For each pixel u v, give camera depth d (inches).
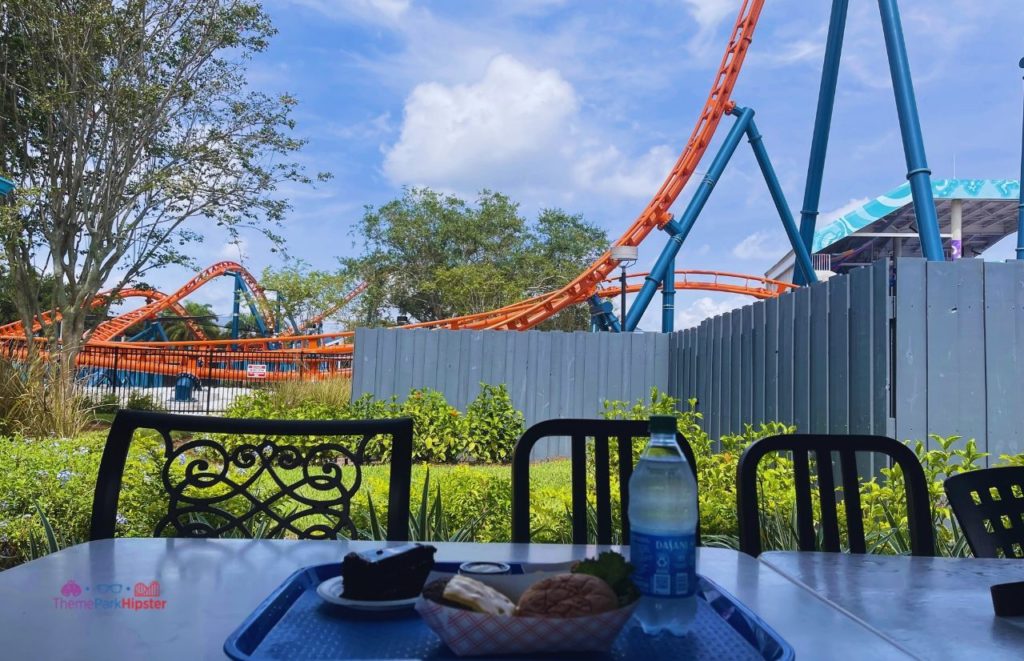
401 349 559.2
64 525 167.6
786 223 767.7
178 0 643.5
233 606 49.7
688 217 781.3
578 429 89.0
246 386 948.0
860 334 257.0
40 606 48.8
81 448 223.5
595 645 42.7
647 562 53.0
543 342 564.4
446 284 1574.8
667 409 292.8
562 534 159.0
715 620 49.9
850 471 86.9
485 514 171.3
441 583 45.6
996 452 234.1
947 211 1779.0
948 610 53.7
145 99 625.3
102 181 658.2
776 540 146.9
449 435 457.7
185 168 666.8
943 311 237.6
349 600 49.5
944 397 235.1
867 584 60.2
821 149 635.5
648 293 782.5
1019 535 83.1
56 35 587.8
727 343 414.0
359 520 162.4
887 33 435.8
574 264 1814.7
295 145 684.1
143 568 58.5
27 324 630.5
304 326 1523.1
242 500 170.4
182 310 1891.0
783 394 328.8
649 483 54.2
